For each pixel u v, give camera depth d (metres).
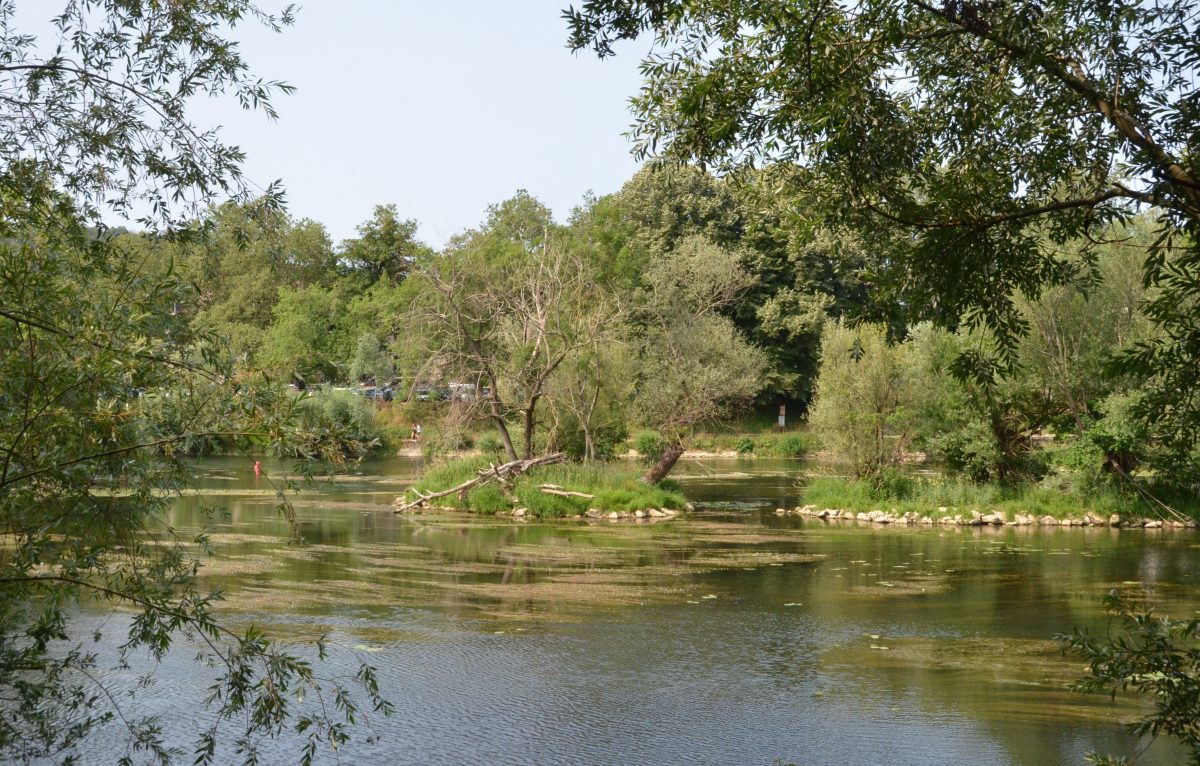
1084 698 9.98
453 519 25.62
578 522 25.62
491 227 61.94
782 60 5.91
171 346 5.30
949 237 6.04
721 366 33.28
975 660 11.48
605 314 30.77
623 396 32.09
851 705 9.71
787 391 59.12
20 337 5.06
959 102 6.32
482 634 12.57
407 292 45.28
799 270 54.34
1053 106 5.99
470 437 31.92
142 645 11.15
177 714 9.05
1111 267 25.20
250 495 29.45
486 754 8.31
